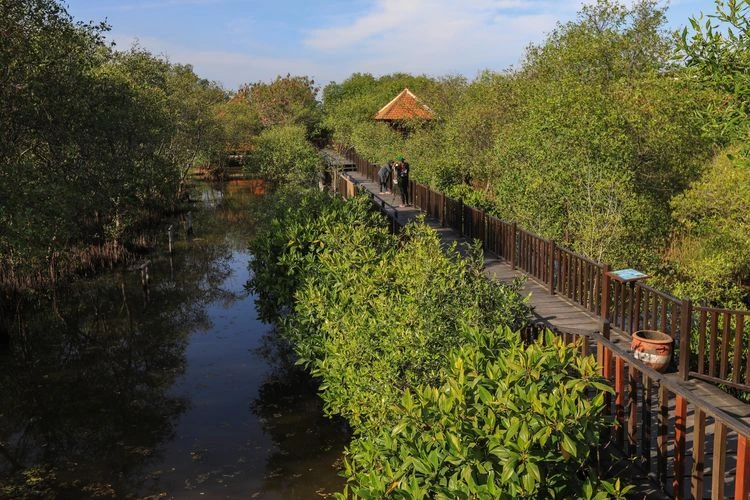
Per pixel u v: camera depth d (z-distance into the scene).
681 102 16.70
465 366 5.77
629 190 16.69
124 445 10.77
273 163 47.56
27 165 15.70
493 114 27.88
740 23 8.15
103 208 23.16
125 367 14.55
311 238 13.73
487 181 28.72
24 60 15.89
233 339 16.42
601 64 21.12
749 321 11.26
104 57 25.16
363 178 37.91
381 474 5.29
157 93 30.45
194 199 41.38
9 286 17.42
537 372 5.22
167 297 20.30
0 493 9.27
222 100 58.78
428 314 8.01
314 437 10.91
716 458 4.81
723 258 15.05
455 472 4.52
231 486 9.32
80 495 9.20
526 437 4.27
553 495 4.53
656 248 18.33
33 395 13.09
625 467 5.80
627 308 10.52
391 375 7.76
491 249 16.42
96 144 20.89
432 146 33.69
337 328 9.71
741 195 15.00
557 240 17.11
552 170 17.27
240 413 11.94
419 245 10.23
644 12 22.09
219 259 25.59
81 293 20.28
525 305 8.98
